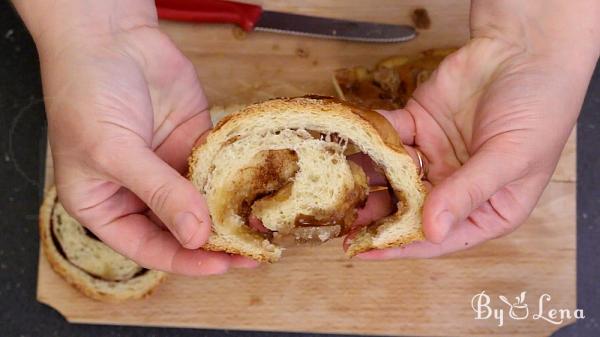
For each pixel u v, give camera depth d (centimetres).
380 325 65
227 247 53
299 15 66
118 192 55
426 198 50
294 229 53
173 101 58
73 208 55
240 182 52
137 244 55
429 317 65
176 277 65
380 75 64
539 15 56
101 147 52
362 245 53
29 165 69
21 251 68
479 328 65
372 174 54
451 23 67
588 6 55
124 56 55
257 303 65
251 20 66
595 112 70
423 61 65
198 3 65
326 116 51
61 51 54
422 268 65
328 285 65
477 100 58
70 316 65
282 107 51
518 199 57
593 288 69
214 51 67
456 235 58
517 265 65
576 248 67
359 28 66
